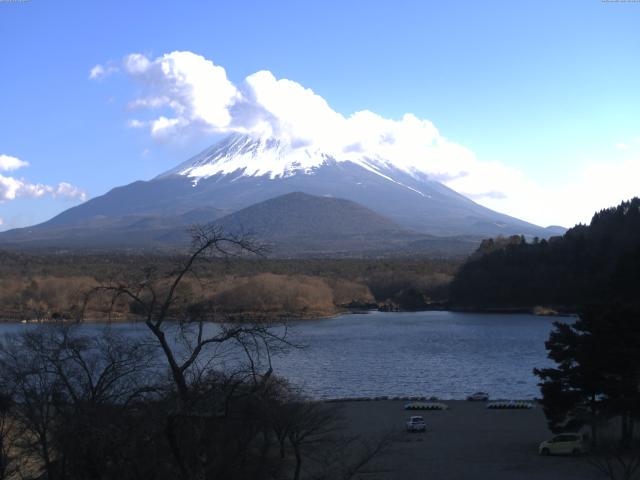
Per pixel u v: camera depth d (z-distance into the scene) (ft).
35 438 98.63
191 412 64.13
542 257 636.07
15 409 91.76
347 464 127.85
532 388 258.37
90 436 71.61
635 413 141.38
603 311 146.41
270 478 95.96
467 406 221.66
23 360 99.76
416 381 272.92
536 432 177.06
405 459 142.61
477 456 145.69
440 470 130.93
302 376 274.77
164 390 71.00
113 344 98.94
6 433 89.81
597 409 148.87
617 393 143.23
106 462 73.87
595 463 122.01
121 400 81.15
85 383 84.48
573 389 151.74
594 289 498.28
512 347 373.20
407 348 369.09
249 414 72.28
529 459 140.87
